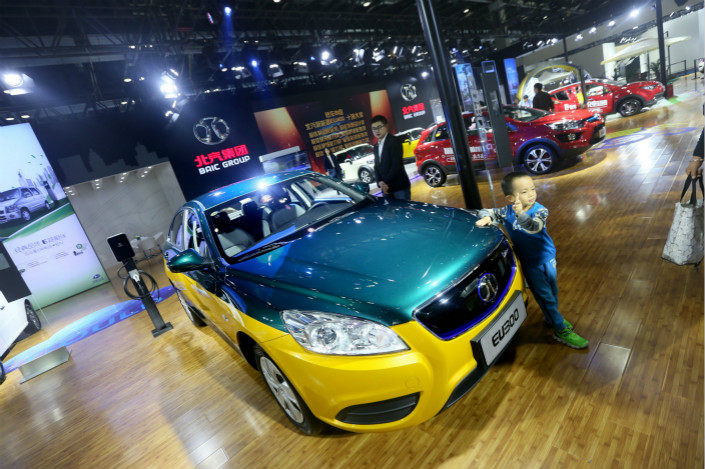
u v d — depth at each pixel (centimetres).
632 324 210
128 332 437
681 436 144
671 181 415
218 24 795
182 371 306
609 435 154
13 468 246
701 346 182
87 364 380
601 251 300
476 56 1440
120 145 895
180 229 316
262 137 1115
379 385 151
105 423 266
